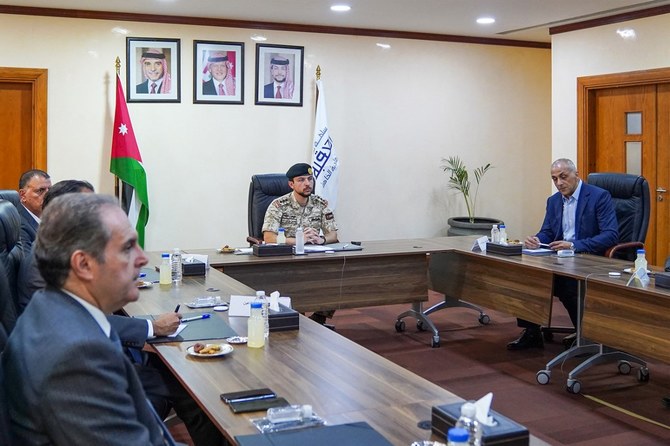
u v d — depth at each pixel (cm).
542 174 783
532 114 771
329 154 661
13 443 137
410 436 163
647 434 333
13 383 138
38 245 147
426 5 572
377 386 199
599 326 365
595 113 669
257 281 427
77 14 592
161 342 244
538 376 405
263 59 650
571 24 663
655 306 335
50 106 594
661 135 612
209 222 646
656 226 626
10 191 339
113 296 149
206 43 630
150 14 609
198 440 254
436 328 529
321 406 183
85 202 147
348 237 698
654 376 420
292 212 486
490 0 552
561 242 456
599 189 474
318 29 666
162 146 627
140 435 141
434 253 479
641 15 601
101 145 609
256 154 657
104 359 138
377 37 690
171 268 359
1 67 579
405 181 717
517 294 434
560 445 320
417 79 712
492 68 746
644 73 604
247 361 222
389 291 468
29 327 142
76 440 132
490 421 155
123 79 610
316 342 245
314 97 672
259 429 167
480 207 755
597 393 390
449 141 733
